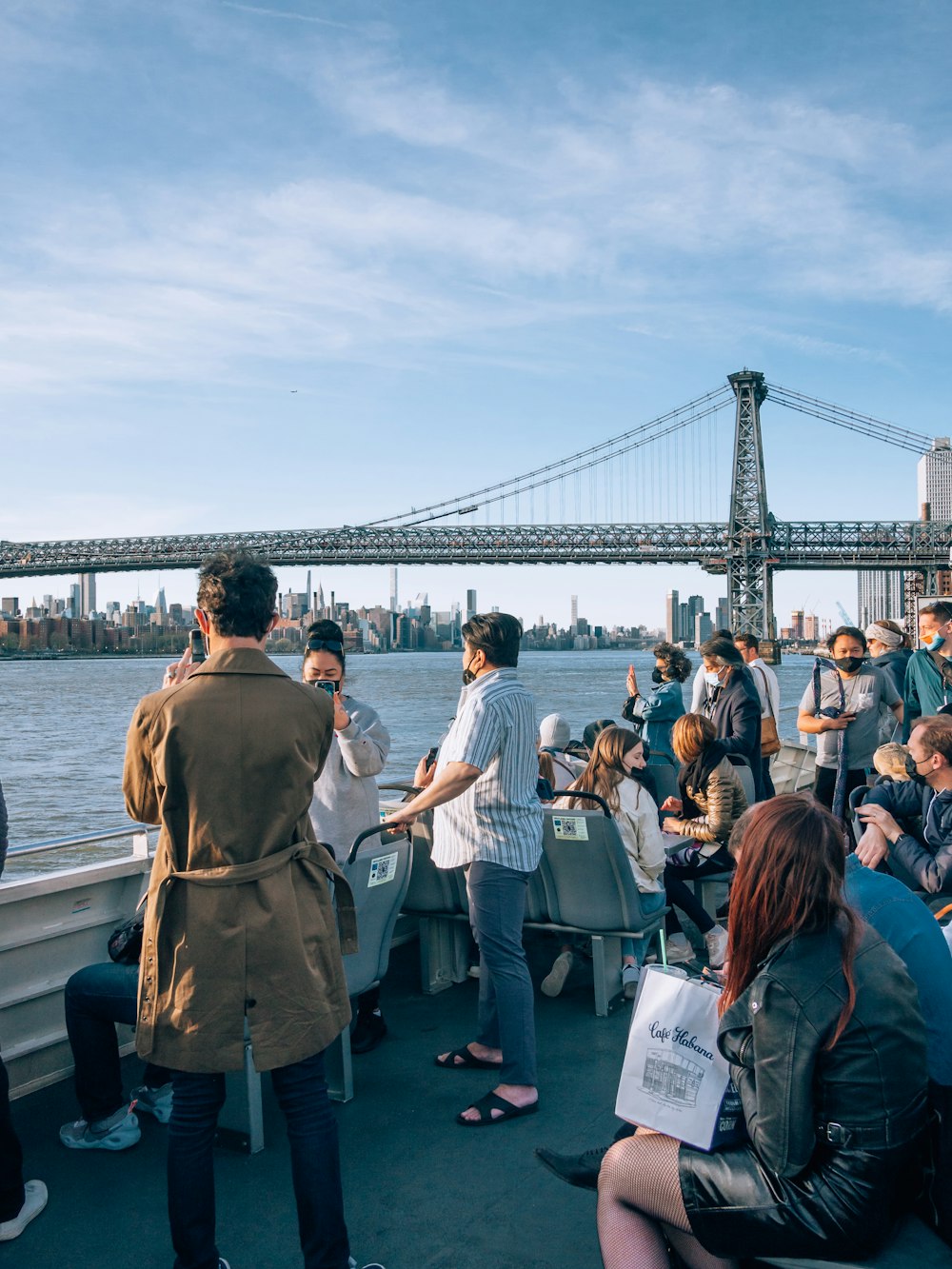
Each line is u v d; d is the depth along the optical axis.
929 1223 1.83
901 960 1.87
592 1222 2.53
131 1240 2.48
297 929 2.15
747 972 1.85
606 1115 3.09
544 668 153.25
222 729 2.10
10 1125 2.47
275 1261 2.39
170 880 2.12
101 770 31.45
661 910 4.09
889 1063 1.73
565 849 3.83
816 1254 1.75
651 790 4.25
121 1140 2.90
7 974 3.12
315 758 2.26
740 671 5.94
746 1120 1.84
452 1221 2.54
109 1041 2.89
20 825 20.75
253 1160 2.89
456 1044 3.69
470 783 3.12
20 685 104.50
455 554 103.50
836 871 1.80
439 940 4.28
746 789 5.66
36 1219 2.57
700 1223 1.86
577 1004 4.07
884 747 3.95
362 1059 3.59
